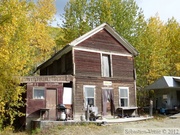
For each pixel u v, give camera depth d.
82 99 21.67
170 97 28.88
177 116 23.02
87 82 22.33
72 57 22.02
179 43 36.34
